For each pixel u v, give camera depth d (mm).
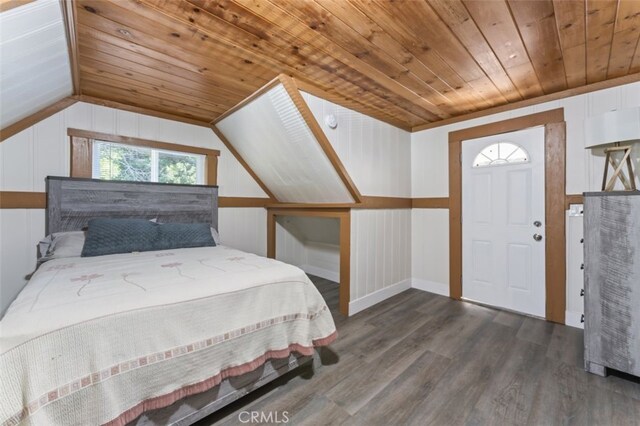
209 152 3436
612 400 1559
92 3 1357
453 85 2412
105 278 1562
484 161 3092
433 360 1984
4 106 1737
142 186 2910
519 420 1424
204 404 1352
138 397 1132
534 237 2760
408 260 3686
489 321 2652
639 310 1652
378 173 3170
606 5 1402
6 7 930
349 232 2865
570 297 2549
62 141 2475
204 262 2006
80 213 2553
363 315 2826
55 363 978
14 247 2266
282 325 1624
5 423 855
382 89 2479
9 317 1061
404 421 1423
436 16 1496
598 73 2197
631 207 1691
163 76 2205
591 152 2424
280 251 4270
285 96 2307
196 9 1432
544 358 2000
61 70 1861
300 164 2979
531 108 2717
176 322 1266
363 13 1467
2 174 2215
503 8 1431
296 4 1402
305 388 1684
